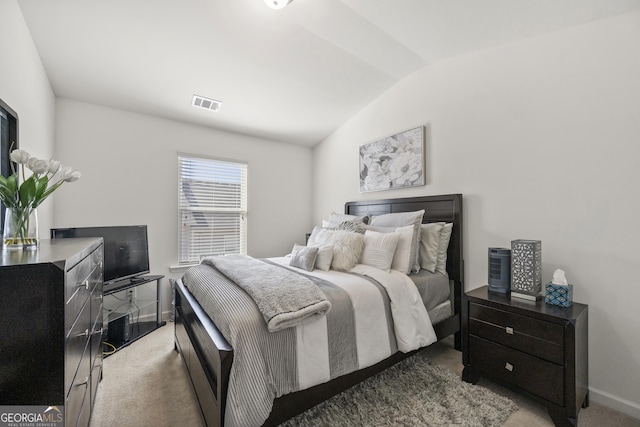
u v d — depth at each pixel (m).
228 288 1.62
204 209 3.45
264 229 3.93
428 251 2.34
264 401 1.19
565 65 1.81
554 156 1.86
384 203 3.04
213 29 2.01
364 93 3.04
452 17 1.88
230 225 3.66
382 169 3.09
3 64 1.50
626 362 1.58
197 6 1.81
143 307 2.81
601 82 1.67
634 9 1.55
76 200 2.68
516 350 1.61
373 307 1.69
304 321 1.39
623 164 1.59
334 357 1.47
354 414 1.50
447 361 2.13
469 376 1.82
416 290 1.96
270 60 2.38
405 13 1.87
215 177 3.54
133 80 2.51
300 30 2.06
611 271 1.63
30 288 0.88
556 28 1.83
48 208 2.42
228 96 2.87
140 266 2.76
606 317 1.65
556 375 1.46
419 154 2.69
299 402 1.35
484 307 1.76
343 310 1.56
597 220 1.68
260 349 1.25
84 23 1.88
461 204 2.37
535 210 1.95
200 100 2.89
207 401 1.34
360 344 1.58
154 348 2.37
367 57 2.43
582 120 1.74
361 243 2.28
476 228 2.30
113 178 2.86
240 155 3.73
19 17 1.72
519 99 2.04
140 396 1.71
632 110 1.56
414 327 1.82
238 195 3.73
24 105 1.82
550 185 1.88
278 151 4.06
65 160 2.63
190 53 2.23
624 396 1.58
